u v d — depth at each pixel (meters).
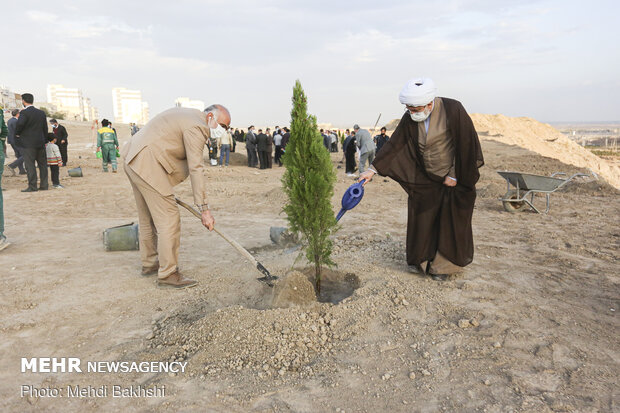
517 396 2.40
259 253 5.23
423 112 3.66
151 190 3.79
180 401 2.43
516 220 6.97
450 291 3.82
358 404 2.38
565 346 2.90
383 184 11.45
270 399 2.43
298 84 3.59
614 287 3.94
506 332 3.09
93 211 7.84
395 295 3.66
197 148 3.75
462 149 3.73
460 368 2.69
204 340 3.03
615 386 2.47
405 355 2.86
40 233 6.14
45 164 9.89
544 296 3.75
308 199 3.62
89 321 3.42
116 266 4.68
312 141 3.60
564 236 5.82
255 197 9.38
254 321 3.15
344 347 2.97
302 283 3.59
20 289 4.00
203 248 5.41
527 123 63.50
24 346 3.04
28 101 9.32
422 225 4.04
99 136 13.45
